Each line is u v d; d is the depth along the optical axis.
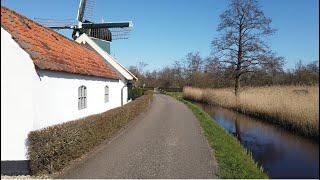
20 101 9.41
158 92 77.75
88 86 15.10
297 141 15.62
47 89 10.58
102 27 32.28
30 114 9.41
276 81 31.25
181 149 12.29
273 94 23.75
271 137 16.80
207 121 21.11
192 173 9.13
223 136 15.49
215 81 52.44
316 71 21.98
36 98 9.65
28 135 9.23
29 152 9.21
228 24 42.22
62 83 11.91
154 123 19.88
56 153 9.21
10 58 9.47
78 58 16.05
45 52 11.77
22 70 9.46
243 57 42.03
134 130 16.89
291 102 19.19
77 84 13.55
